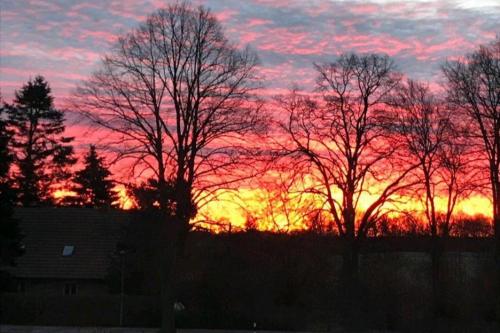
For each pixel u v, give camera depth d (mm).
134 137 33156
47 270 43906
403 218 41219
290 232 40719
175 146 32938
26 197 61500
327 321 38594
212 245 39219
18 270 43719
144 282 40562
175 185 32125
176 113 33562
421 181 39156
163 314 32656
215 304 38219
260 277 40062
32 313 37875
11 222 37094
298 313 39250
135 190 33031
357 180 38719
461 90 44094
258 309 39156
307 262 41531
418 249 46312
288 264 41125
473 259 47469
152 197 32469
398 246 44750
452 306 40781
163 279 32781
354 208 39344
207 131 33219
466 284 43250
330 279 41656
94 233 47062
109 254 43375
